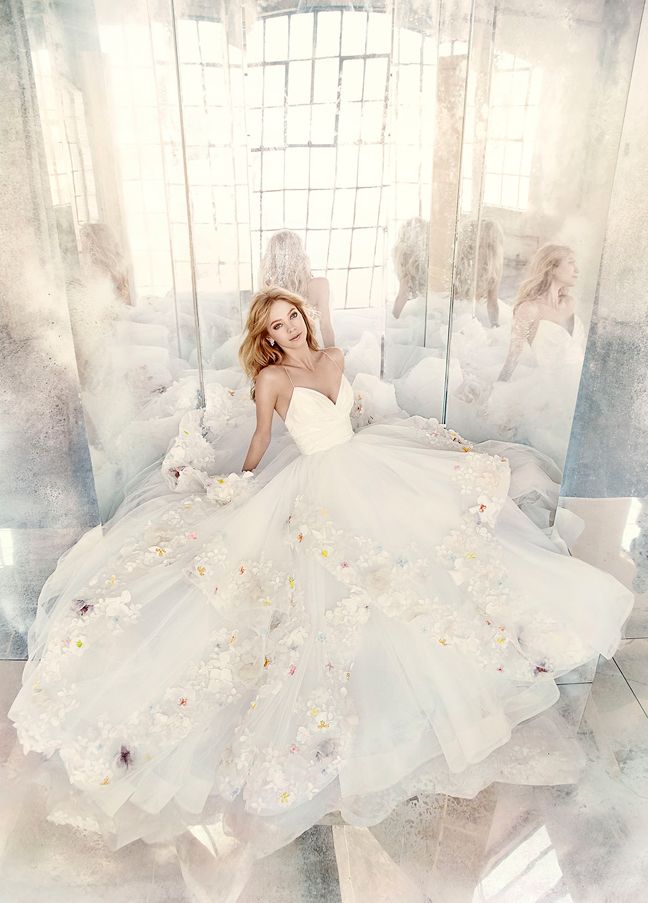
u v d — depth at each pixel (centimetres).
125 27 228
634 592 258
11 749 207
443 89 240
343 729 186
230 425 270
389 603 201
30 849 179
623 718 216
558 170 245
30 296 253
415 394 285
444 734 190
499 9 227
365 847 179
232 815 184
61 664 194
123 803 186
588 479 287
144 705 188
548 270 258
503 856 177
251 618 203
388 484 225
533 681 203
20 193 238
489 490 224
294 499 225
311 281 271
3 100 226
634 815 186
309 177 256
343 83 244
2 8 216
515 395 279
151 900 168
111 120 238
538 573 212
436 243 262
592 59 230
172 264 260
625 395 270
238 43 236
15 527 287
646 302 256
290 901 167
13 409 269
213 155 249
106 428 271
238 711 196
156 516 229
